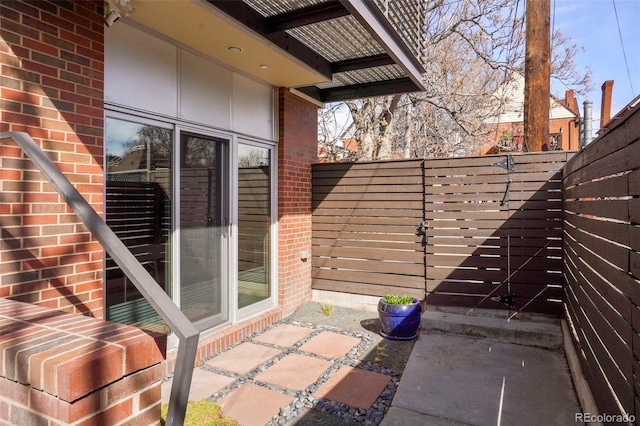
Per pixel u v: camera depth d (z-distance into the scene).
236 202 4.52
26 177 2.40
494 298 4.90
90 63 2.82
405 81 5.27
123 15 3.10
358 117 9.43
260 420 2.85
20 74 2.39
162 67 3.55
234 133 4.48
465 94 8.77
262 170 5.06
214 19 3.24
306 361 3.89
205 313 4.15
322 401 3.12
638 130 1.67
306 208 5.91
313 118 6.05
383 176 5.60
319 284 6.00
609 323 2.16
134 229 3.37
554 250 4.67
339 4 3.39
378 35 3.27
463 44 9.64
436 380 3.48
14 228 2.33
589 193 2.82
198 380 3.45
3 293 2.28
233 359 3.92
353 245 5.79
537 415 2.91
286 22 3.62
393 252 5.53
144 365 1.39
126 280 3.27
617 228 2.00
